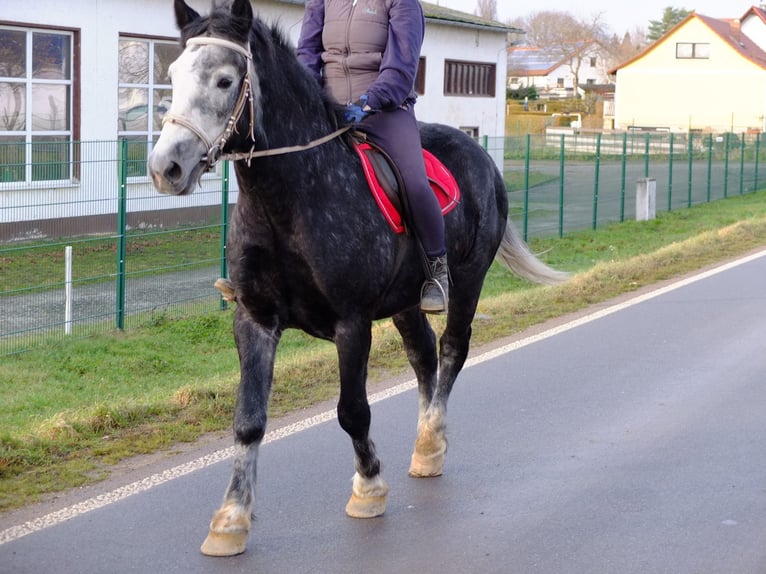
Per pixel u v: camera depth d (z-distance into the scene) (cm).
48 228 1267
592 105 7825
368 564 470
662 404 739
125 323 1063
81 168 1359
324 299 478
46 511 524
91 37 1691
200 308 1143
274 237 465
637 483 577
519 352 912
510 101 8144
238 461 481
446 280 538
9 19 1550
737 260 1522
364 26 525
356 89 529
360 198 488
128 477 577
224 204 1152
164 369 909
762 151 3058
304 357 852
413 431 679
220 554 474
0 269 1189
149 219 1321
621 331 1005
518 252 684
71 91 1681
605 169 2384
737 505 543
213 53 422
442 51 2656
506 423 694
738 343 939
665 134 2819
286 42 474
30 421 698
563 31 10625
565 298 1186
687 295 1220
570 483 579
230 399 725
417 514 533
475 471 601
